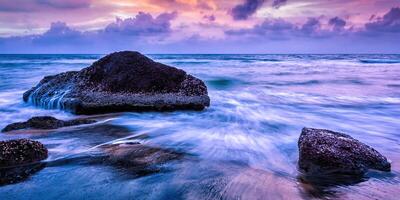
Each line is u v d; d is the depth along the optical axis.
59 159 6.61
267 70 35.16
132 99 11.14
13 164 6.13
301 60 67.69
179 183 5.65
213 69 35.78
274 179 5.82
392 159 6.93
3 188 5.38
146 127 9.66
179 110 11.55
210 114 11.65
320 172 5.96
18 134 8.47
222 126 10.05
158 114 11.23
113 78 11.60
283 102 15.02
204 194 5.24
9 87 18.97
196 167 6.39
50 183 5.59
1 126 10.04
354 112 12.84
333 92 18.53
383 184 5.61
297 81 24.25
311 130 6.83
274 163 6.67
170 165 6.47
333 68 39.12
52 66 41.19
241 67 40.19
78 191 5.33
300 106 14.05
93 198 5.12
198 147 7.75
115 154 7.01
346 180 5.81
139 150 7.35
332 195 5.20
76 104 10.98
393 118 11.73
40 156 6.49
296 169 6.31
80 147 7.45
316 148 6.09
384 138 8.91
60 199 5.08
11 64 45.66
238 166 6.49
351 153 6.06
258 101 15.17
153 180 5.75
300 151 6.33
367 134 9.38
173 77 11.90
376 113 12.64
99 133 8.80
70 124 9.48
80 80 12.02
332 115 12.20
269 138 8.72
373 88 20.36
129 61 11.96
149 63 12.05
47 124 9.09
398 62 55.31
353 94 17.72
